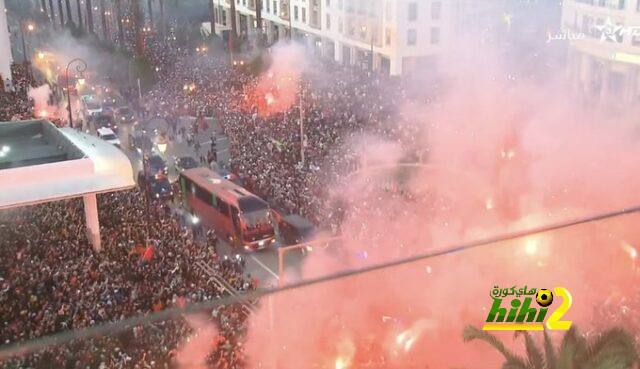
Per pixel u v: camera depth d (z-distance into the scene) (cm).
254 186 3828
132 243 2862
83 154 3094
